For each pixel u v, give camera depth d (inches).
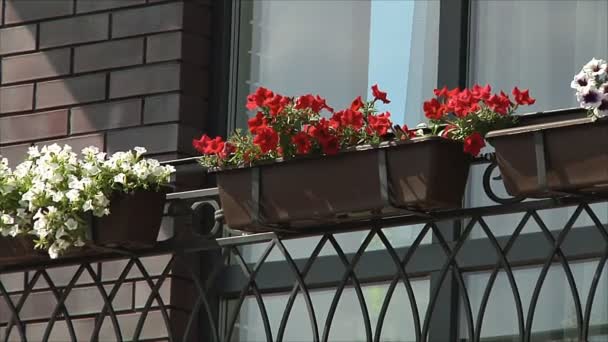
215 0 436.8
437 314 392.2
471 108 324.2
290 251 418.0
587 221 379.2
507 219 389.4
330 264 410.3
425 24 415.8
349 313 405.7
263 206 339.3
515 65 401.4
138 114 426.6
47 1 446.6
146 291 415.8
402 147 322.7
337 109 424.2
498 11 406.3
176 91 423.5
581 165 301.3
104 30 436.5
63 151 372.2
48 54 443.5
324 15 430.9
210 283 361.7
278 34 435.5
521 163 309.7
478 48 406.6
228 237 392.5
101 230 362.6
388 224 339.3
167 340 411.2
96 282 377.7
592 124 300.0
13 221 370.0
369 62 422.0
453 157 323.0
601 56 391.5
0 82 449.4
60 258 382.6
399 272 335.6
